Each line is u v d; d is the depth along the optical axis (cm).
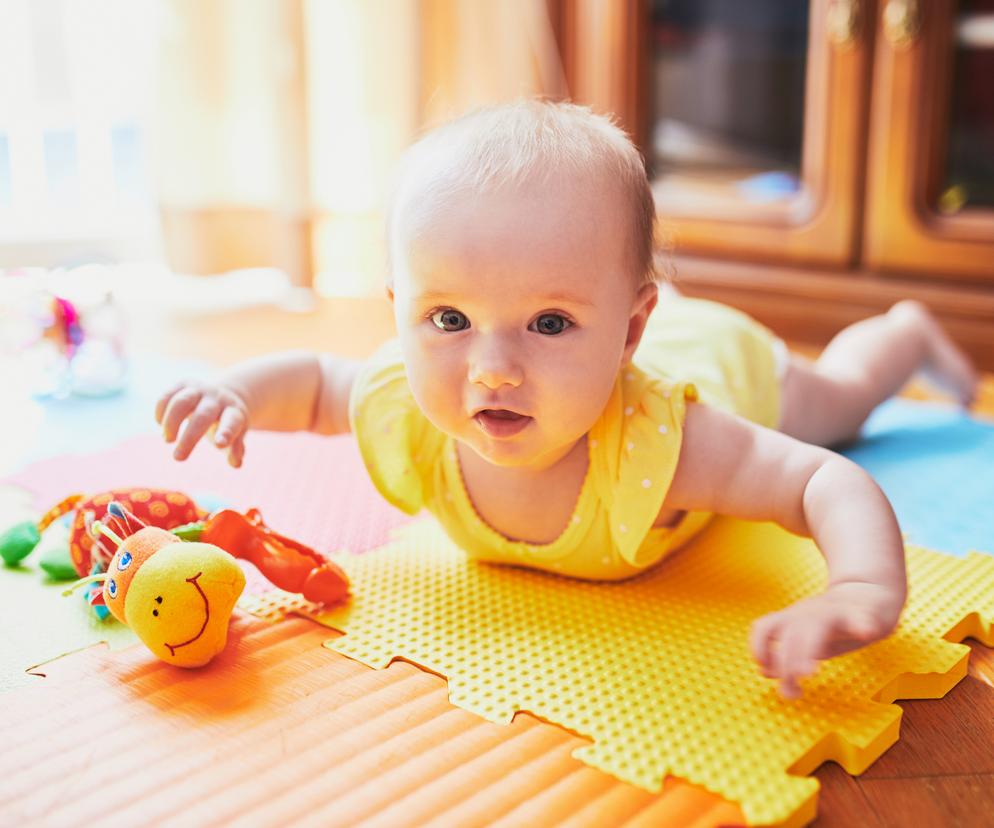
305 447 122
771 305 179
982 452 119
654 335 103
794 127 177
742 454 78
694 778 60
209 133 204
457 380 71
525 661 73
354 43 201
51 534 97
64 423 132
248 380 88
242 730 65
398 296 74
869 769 64
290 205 197
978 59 160
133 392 146
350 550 94
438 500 87
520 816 57
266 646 76
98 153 223
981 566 88
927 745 67
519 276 68
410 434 86
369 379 86
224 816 58
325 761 62
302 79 193
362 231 208
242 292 215
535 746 64
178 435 84
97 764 62
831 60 166
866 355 124
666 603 81
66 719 67
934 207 164
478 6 200
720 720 66
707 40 183
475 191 69
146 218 226
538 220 68
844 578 67
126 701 69
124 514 79
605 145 74
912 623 78
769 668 62
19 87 213
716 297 184
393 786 60
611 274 71
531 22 198
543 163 70
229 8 202
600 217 70
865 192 168
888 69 161
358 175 205
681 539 88
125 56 217
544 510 82
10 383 147
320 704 68
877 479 111
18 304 143
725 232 183
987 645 79
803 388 113
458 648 75
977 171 163
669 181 191
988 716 70
